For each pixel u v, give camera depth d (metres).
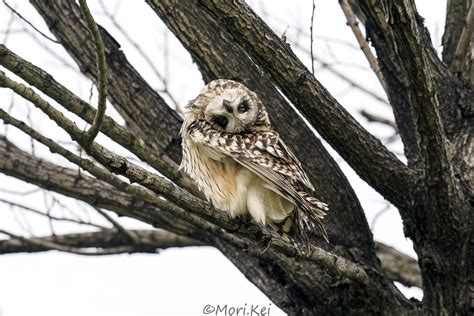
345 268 10.42
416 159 11.45
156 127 11.88
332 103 10.48
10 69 8.48
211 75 11.63
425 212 10.49
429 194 10.27
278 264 11.27
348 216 11.61
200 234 12.53
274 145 10.19
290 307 11.76
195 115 10.92
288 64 10.19
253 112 10.72
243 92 10.86
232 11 9.81
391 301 11.16
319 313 11.39
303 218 10.09
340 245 11.52
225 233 11.11
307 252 9.82
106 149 8.67
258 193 9.90
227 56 11.55
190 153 10.46
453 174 10.21
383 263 15.20
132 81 11.92
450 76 11.84
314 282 11.13
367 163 10.71
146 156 9.80
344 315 11.19
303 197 9.66
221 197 10.05
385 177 10.73
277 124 11.55
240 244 11.16
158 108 11.91
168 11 11.40
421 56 9.24
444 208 10.30
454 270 10.63
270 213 10.00
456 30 12.71
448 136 11.52
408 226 10.93
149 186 8.88
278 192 9.59
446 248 10.59
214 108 10.62
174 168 10.10
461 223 10.48
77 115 8.86
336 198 11.58
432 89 9.45
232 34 9.99
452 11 12.80
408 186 10.69
